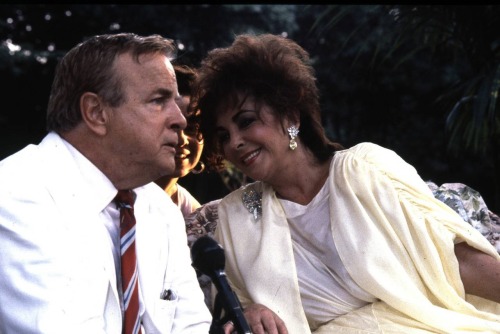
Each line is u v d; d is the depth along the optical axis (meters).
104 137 3.81
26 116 17.67
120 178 3.86
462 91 10.00
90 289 3.62
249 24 17.45
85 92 3.80
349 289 4.39
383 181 4.44
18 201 3.59
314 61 18.09
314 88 4.67
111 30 18.02
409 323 4.26
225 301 3.69
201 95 4.60
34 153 3.78
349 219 4.40
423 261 4.32
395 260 4.32
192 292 4.12
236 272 4.63
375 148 4.62
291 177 4.60
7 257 3.54
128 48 3.83
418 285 4.34
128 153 3.81
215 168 4.92
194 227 4.93
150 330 3.88
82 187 3.78
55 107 3.86
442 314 4.23
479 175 17.81
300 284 4.48
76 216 3.69
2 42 17.77
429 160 18.53
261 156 4.53
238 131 4.54
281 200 4.63
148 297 3.88
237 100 4.50
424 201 4.43
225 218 4.76
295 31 17.97
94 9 17.42
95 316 3.59
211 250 3.72
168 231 4.15
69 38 18.20
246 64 4.51
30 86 17.53
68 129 3.84
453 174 18.20
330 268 4.46
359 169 4.48
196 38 17.38
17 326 3.49
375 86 18.02
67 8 17.72
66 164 3.78
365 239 4.35
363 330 4.30
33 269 3.52
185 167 5.02
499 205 9.77
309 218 4.54
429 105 18.17
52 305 3.48
